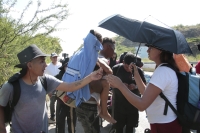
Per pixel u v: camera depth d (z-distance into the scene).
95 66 2.80
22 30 5.29
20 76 2.36
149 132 2.78
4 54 4.70
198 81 2.32
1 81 4.68
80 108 2.90
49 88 2.60
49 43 6.04
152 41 2.29
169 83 2.28
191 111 2.28
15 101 2.31
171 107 2.29
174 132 2.33
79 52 2.81
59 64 6.61
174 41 2.28
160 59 2.44
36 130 2.41
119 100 4.02
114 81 2.31
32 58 2.31
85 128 2.94
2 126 2.26
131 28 2.42
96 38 2.69
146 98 2.24
